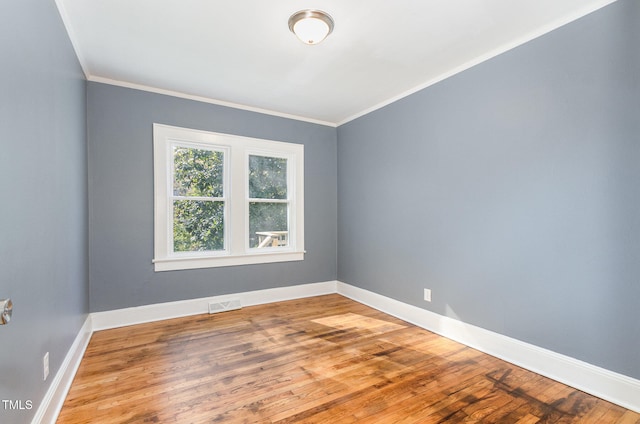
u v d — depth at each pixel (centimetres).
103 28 216
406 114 326
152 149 321
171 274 330
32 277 142
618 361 180
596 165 189
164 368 221
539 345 216
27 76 141
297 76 292
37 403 146
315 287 425
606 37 184
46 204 163
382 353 246
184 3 190
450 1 187
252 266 378
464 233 267
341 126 433
